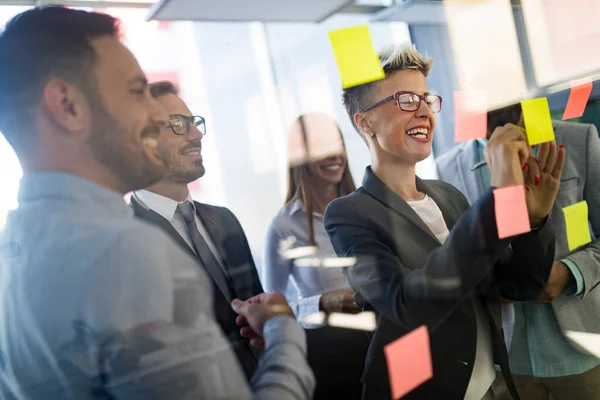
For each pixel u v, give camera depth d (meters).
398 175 0.93
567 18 1.22
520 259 1.00
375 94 0.91
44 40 0.63
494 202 0.96
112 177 0.67
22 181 0.66
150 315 0.60
